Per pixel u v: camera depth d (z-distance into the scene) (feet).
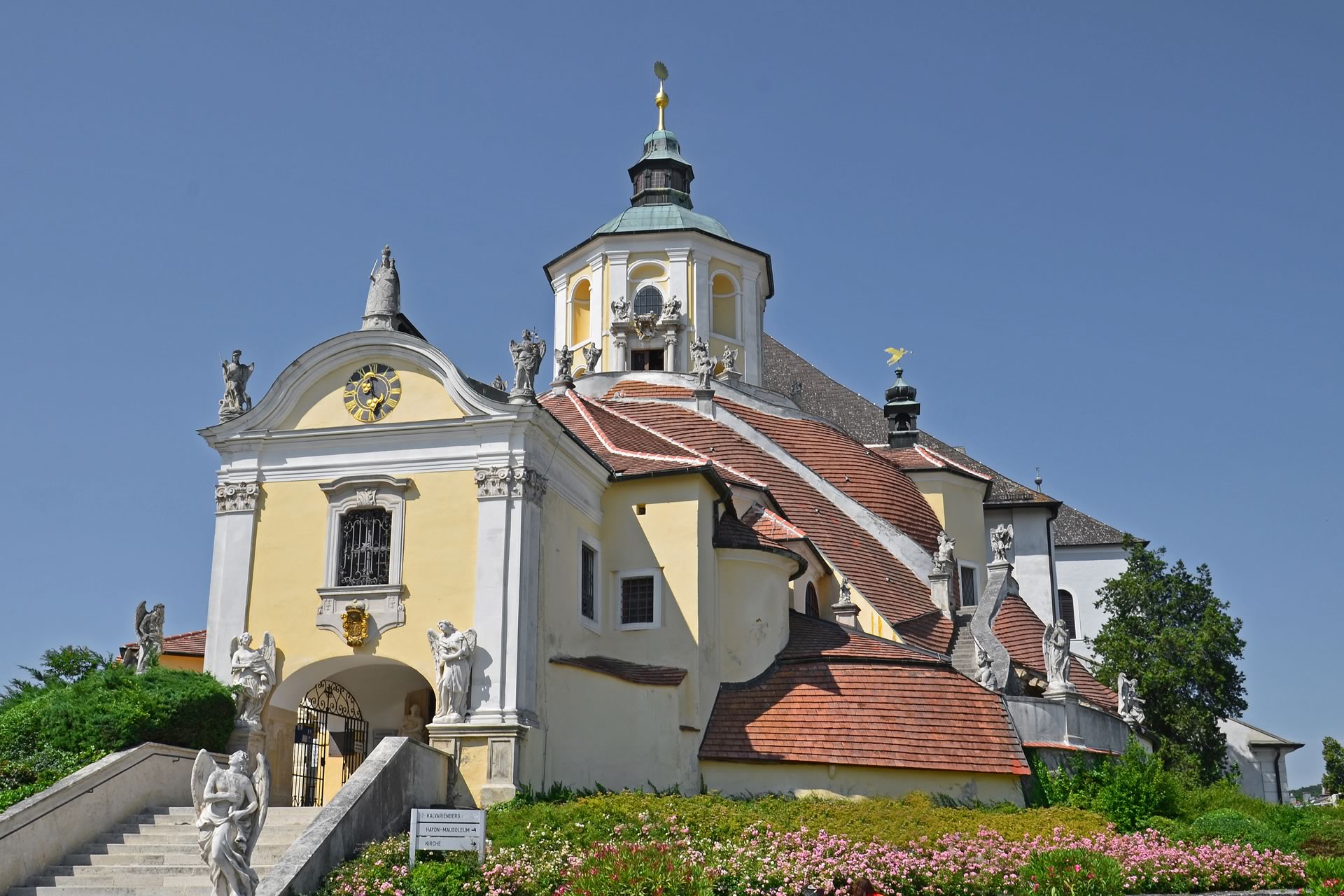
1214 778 166.20
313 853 73.56
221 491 109.70
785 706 115.03
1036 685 139.64
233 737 101.19
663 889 73.15
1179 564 182.91
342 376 110.11
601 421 136.87
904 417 196.34
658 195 183.73
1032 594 194.18
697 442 147.23
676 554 117.08
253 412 110.32
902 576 145.18
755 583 122.21
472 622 101.35
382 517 106.63
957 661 136.67
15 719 92.22
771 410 165.58
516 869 75.25
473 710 99.14
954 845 87.04
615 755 107.14
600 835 84.89
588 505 117.29
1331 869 84.94
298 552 107.14
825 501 150.51
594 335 172.96
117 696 94.22
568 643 109.70
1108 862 83.41
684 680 112.37
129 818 87.61
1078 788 114.32
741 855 80.43
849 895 76.38
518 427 104.53
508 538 102.42
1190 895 82.99
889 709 112.98
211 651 106.11
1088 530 216.95
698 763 111.55
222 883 67.05
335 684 116.16
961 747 110.42
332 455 108.47
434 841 77.10
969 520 177.06
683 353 167.63
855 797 108.17
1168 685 170.60
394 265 116.78
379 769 85.25
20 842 77.77
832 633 124.77
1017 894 79.61
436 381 107.55
